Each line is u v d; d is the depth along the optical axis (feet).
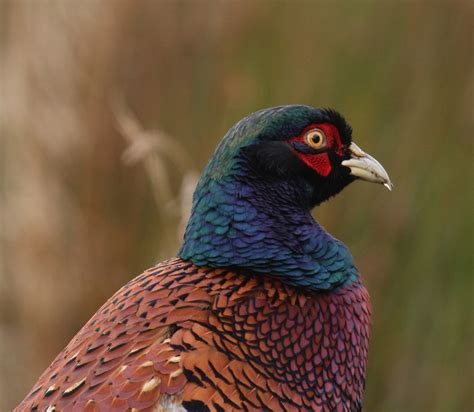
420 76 51.44
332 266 27.12
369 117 51.31
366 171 28.96
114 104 54.08
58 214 56.39
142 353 24.41
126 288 26.68
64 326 57.82
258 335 25.38
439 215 51.13
